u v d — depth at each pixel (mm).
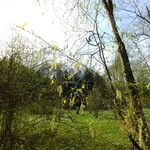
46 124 8039
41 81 8047
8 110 8164
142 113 5996
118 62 6457
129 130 5980
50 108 7762
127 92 6004
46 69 8109
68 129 7383
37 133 8062
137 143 6176
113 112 5918
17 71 8320
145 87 5984
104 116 5910
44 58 8203
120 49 6820
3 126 8188
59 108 6762
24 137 8086
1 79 8266
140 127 5984
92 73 5715
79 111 5742
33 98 8070
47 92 7777
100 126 6062
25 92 8141
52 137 7758
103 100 5836
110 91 5871
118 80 6086
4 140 8125
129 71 6559
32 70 8234
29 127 8125
